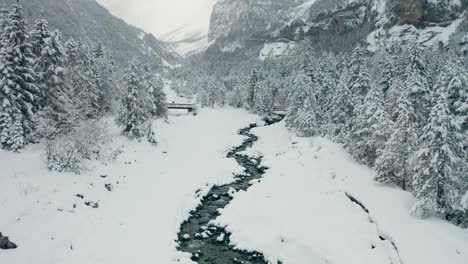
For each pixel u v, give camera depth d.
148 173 34.03
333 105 52.94
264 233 23.64
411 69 46.03
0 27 32.09
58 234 20.39
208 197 31.67
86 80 43.31
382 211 23.14
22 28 31.81
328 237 21.69
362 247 20.12
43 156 29.50
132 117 42.84
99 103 50.69
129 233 22.50
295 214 25.45
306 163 37.09
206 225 26.08
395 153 27.77
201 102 100.00
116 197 27.16
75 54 42.00
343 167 34.16
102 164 32.53
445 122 22.12
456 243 18.58
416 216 22.33
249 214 26.64
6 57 30.80
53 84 34.41
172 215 26.20
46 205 22.53
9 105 30.14
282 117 85.62
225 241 23.78
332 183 30.22
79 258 18.84
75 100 37.16
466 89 31.12
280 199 28.59
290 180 32.94
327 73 60.75
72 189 25.50
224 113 87.19
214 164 41.03
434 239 19.09
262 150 50.88
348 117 48.47
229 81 138.88
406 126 27.55
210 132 63.12
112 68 56.66
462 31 138.88
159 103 61.44
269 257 21.56
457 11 165.75
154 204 27.42
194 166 39.34
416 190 23.47
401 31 166.25
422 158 23.12
